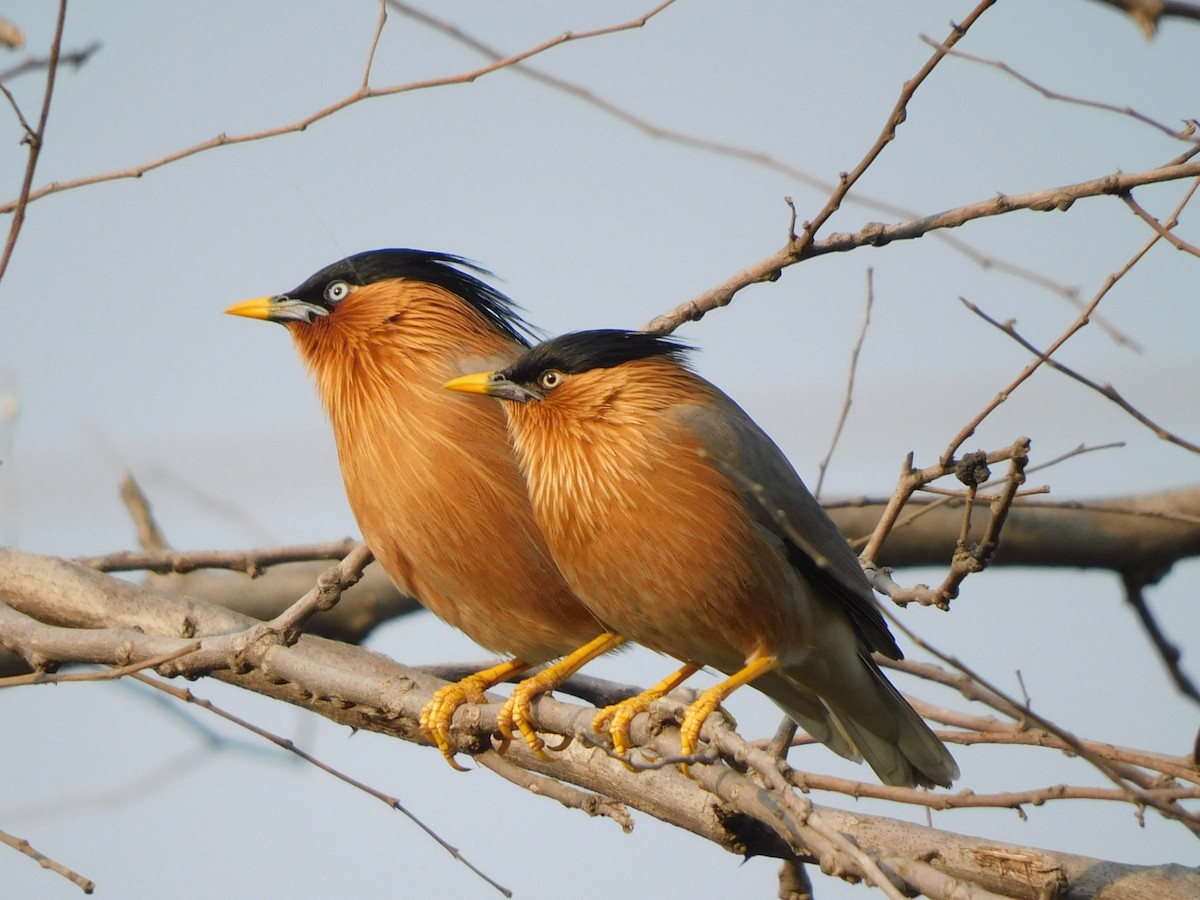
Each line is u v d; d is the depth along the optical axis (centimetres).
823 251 996
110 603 1152
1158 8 707
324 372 1160
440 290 1162
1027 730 988
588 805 947
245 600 1452
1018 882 845
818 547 1051
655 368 1056
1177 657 1247
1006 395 895
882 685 1085
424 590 1126
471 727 1016
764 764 728
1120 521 1441
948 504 1197
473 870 957
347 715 1093
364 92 1018
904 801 884
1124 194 923
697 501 1012
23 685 885
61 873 794
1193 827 679
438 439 1095
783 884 1021
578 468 1034
